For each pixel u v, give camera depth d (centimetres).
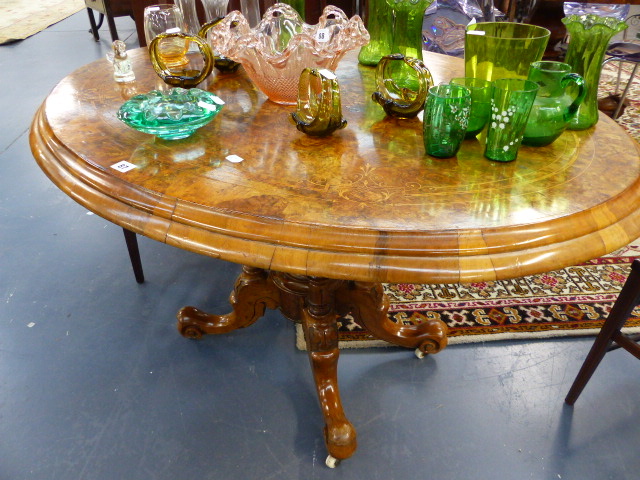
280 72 85
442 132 69
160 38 90
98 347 125
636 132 226
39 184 196
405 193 62
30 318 133
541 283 144
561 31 232
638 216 61
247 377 117
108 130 77
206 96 82
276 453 100
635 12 272
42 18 459
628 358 121
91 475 96
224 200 60
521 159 70
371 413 108
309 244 55
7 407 109
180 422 106
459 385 114
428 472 97
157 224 60
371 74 107
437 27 186
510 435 103
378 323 115
